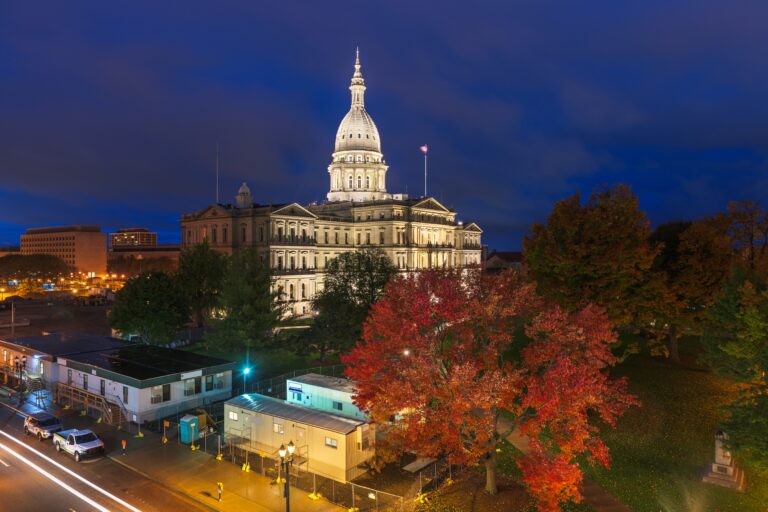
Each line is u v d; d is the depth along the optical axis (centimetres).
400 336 3022
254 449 4166
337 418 3909
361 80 17112
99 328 9650
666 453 3819
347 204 14412
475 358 3150
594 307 3300
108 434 4525
